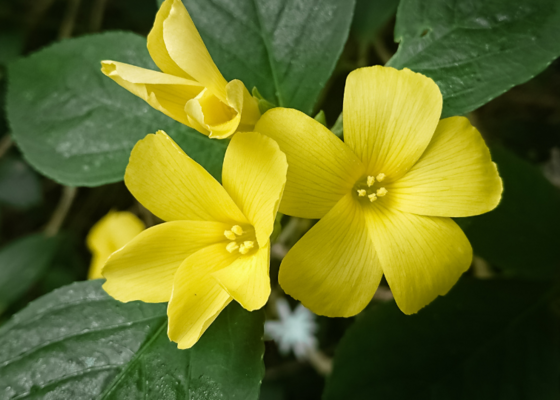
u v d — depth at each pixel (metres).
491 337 0.16
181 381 0.14
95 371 0.14
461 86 0.14
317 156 0.13
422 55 0.15
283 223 0.16
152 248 0.13
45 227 0.26
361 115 0.13
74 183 0.16
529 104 0.21
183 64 0.13
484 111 0.22
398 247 0.13
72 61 0.17
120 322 0.15
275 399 0.21
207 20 0.16
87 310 0.15
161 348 0.14
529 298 0.16
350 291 0.13
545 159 0.21
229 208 0.14
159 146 0.13
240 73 0.16
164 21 0.13
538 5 0.14
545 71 0.21
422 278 0.13
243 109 0.14
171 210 0.14
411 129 0.13
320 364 0.21
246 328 0.14
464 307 0.16
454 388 0.16
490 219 0.17
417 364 0.16
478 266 0.19
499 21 0.14
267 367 0.21
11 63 0.17
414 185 0.14
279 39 0.15
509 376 0.16
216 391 0.14
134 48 0.16
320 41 0.15
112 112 0.16
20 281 0.20
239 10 0.16
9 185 0.23
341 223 0.13
